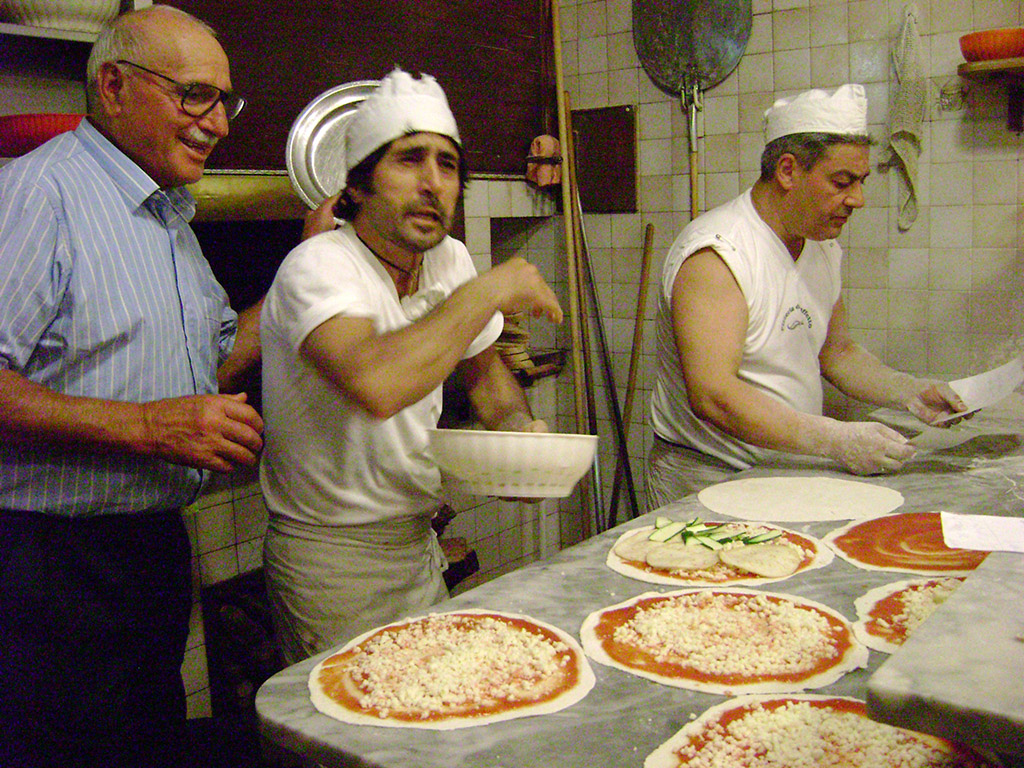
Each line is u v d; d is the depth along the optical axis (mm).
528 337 3730
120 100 1721
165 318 1763
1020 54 2688
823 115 2084
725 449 2316
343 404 1632
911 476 2008
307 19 2785
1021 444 2230
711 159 3535
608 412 3963
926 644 814
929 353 3164
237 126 2607
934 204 3070
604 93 3762
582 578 1495
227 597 2744
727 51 3406
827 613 1305
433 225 1591
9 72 2213
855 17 3127
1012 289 2967
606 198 3803
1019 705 696
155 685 1873
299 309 1523
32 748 1653
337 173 2357
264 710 1095
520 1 3660
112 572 1714
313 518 1744
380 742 1012
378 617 1775
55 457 1608
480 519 3826
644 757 969
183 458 1580
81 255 1629
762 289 2221
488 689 1124
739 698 1076
